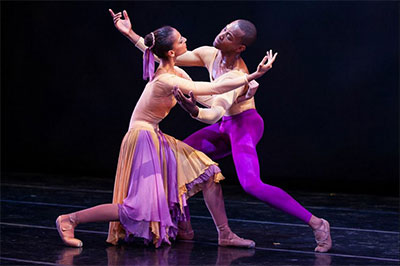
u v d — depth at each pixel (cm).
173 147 551
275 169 1105
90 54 1203
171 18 1138
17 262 477
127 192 539
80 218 535
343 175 1072
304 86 1080
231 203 866
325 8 1059
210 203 555
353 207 859
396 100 1038
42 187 998
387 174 1050
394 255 532
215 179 551
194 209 795
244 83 520
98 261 485
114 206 529
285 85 1088
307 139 1086
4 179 1099
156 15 1147
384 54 1039
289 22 1077
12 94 1261
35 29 1231
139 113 549
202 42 1123
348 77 1059
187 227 585
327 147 1077
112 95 1195
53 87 1233
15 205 784
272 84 1094
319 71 1071
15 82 1257
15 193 908
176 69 584
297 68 1080
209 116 514
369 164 1059
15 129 1266
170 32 535
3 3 1241
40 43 1232
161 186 533
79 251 520
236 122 588
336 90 1066
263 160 1109
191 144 607
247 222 699
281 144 1099
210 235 609
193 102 498
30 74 1245
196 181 546
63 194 919
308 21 1069
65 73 1223
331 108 1070
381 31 1037
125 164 543
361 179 1064
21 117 1260
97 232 606
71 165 1233
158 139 544
